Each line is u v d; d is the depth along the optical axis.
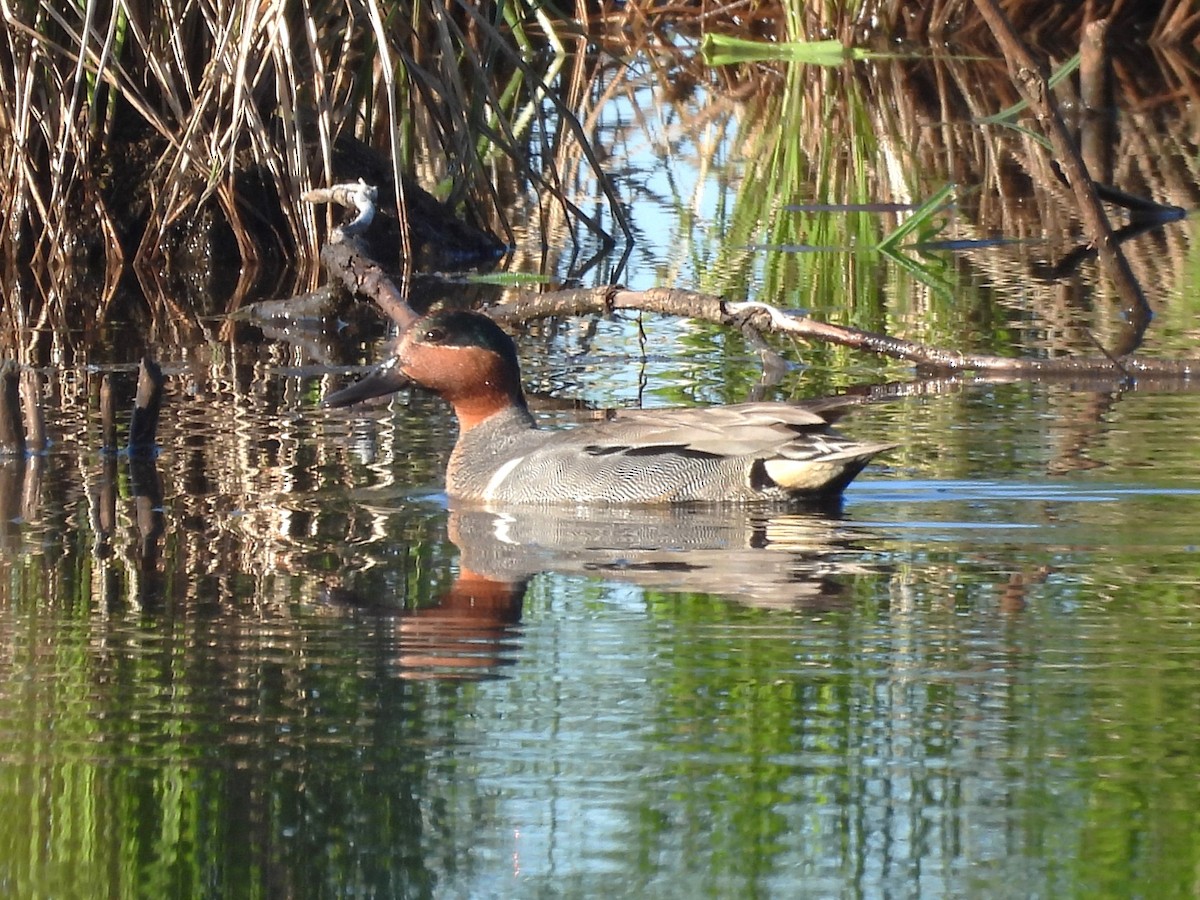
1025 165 26.75
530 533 10.95
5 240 20.28
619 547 10.59
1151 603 9.15
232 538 10.83
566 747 7.44
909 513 11.16
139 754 7.45
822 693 7.96
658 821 6.87
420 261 21.86
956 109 30.75
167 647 8.72
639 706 7.86
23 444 13.30
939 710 7.73
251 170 21.81
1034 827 6.71
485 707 7.89
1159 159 26.98
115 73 20.77
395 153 19.67
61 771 7.30
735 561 10.15
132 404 14.79
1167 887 6.25
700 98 32.44
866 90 32.44
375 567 10.17
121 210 21.83
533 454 11.91
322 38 20.66
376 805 6.97
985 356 15.62
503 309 17.38
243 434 13.80
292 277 21.00
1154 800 6.88
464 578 9.88
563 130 27.47
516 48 34.38
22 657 8.61
